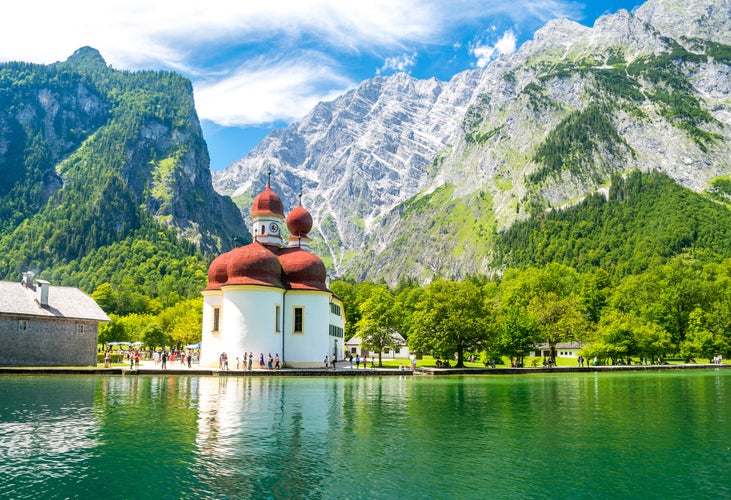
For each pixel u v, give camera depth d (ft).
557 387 215.92
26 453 89.81
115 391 175.94
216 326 296.30
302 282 300.40
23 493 70.64
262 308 277.64
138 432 106.22
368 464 84.89
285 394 171.01
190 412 130.21
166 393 170.50
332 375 261.65
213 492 71.51
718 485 76.13
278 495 70.54
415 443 99.45
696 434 110.52
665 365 383.24
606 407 150.20
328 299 306.96
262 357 270.87
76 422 116.26
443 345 333.62
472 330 334.65
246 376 248.11
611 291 641.40
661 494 72.49
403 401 158.51
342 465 84.07
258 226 328.90
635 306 538.88
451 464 85.51
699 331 455.22
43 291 295.28
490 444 99.50
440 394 181.27
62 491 71.46
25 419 119.75
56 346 294.25
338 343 423.64
